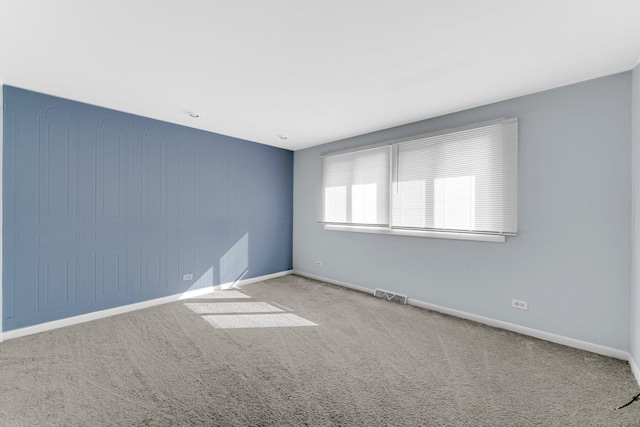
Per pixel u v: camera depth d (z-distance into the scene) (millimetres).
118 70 2441
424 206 3654
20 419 1693
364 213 4383
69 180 3102
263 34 1931
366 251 4387
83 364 2299
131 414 1741
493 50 2117
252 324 3152
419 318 3342
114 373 2174
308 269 5340
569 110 2658
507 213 2998
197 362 2348
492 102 3113
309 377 2148
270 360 2391
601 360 2395
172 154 3951
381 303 3885
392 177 3986
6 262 2740
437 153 3537
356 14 1723
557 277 2727
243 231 4828
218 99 3074
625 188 2395
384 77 2551
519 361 2385
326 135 4523
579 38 1953
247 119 3746
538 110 2824
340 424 1676
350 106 3258
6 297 2740
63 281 3070
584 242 2588
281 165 5430
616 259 2439
